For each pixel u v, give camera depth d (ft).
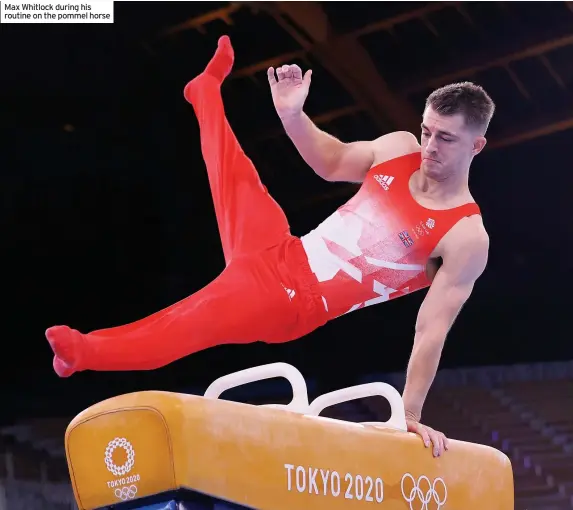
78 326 27.35
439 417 26.66
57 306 27.20
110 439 8.20
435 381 27.81
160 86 26.66
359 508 9.21
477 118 10.58
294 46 25.91
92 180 27.14
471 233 10.70
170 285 27.84
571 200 27.22
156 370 27.37
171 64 26.32
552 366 27.76
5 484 23.94
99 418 8.23
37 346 26.99
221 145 11.53
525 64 25.73
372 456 9.41
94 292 27.43
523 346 28.02
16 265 26.94
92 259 27.35
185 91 12.25
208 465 8.10
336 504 8.99
